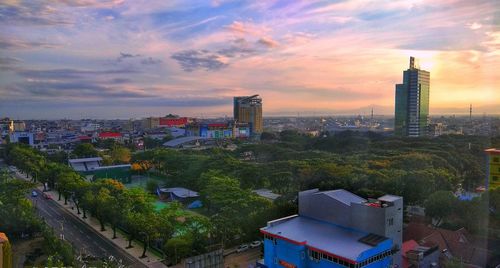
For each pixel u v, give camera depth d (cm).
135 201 5984
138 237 4831
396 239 3884
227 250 4797
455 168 6438
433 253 4003
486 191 3888
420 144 8731
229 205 5762
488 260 3606
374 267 3588
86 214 6222
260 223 5088
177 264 4356
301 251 3762
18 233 4494
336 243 3719
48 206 6662
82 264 4109
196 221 5003
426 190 5584
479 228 3812
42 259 3944
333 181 6291
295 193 6097
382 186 5772
